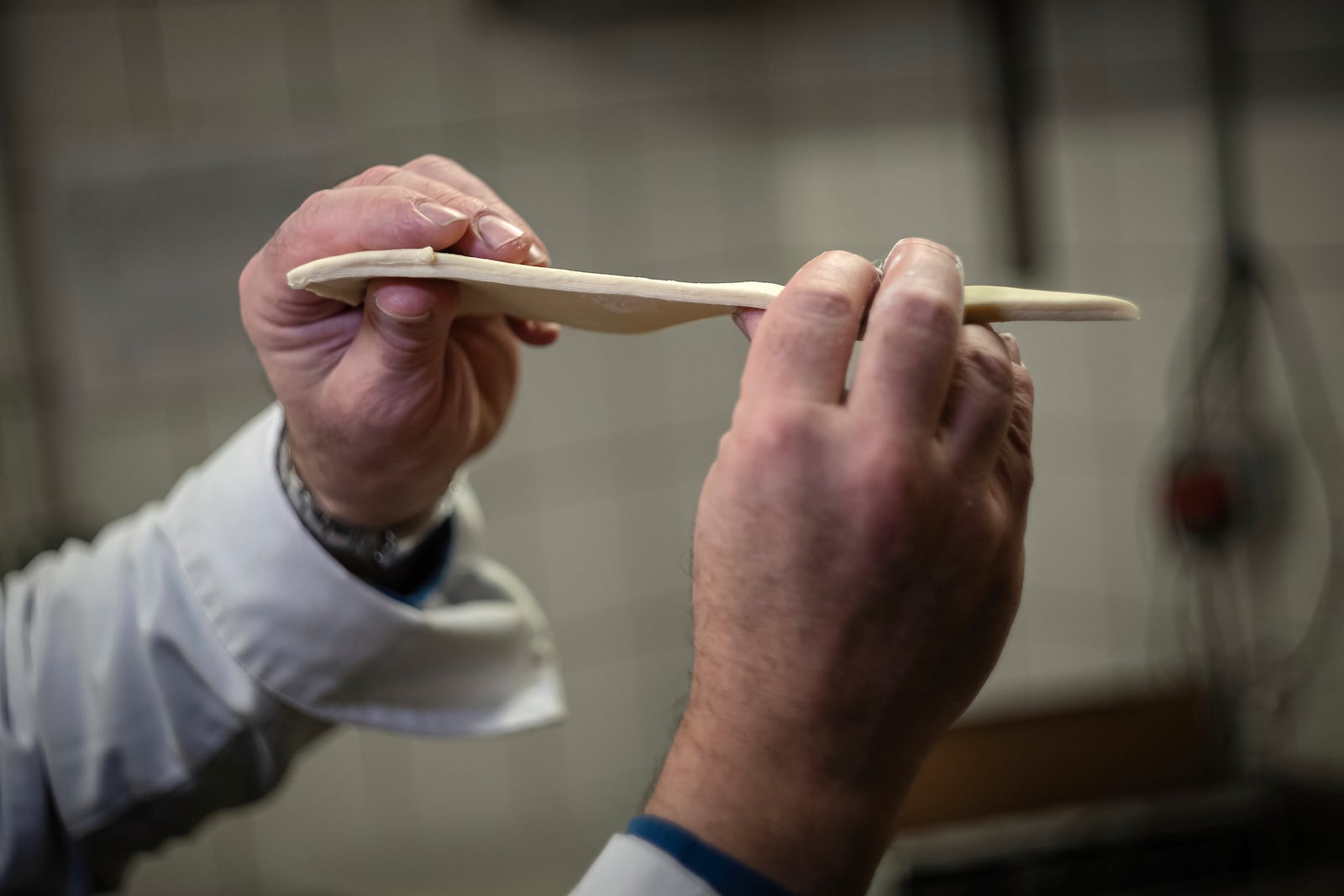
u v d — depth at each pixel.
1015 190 1.47
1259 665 1.33
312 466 0.64
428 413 0.61
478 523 0.78
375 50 1.65
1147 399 1.45
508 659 0.74
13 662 0.69
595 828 1.86
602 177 1.80
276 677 0.67
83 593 0.70
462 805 1.77
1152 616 1.48
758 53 1.88
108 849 0.71
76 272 1.52
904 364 0.45
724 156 1.88
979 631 0.47
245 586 0.67
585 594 1.86
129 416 1.56
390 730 0.69
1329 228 1.21
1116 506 1.52
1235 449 1.26
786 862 0.46
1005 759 1.15
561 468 1.83
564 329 1.81
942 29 1.57
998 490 0.48
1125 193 1.43
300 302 0.59
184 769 0.69
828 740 0.46
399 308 0.56
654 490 1.91
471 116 1.71
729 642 0.47
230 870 1.63
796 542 0.46
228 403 1.60
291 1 1.60
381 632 0.67
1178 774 1.17
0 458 1.45
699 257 1.87
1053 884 1.06
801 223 1.90
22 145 1.49
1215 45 1.26
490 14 1.70
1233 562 1.34
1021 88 1.46
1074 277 1.52
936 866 1.05
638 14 1.74
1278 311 1.27
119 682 0.68
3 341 1.46
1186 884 1.08
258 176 1.59
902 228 1.71
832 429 0.45
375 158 1.66
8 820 0.67
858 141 1.76
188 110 1.56
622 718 1.90
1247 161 1.27
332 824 1.68
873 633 0.46
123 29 1.52
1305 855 1.14
